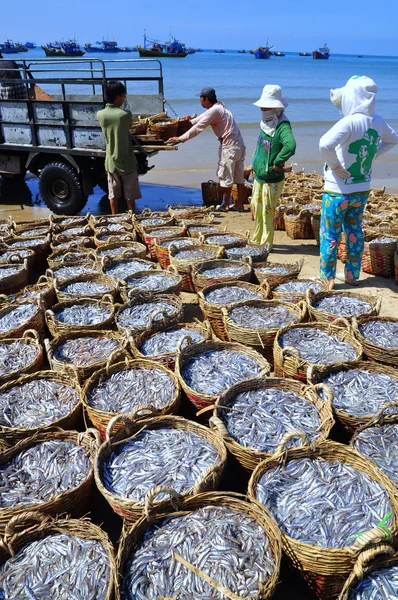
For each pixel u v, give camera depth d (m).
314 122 29.69
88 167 12.12
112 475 3.86
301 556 3.18
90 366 5.19
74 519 3.48
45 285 7.35
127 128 10.37
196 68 91.50
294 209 11.07
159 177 17.23
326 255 7.56
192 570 3.08
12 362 5.49
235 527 3.38
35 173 13.09
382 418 4.26
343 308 6.37
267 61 155.50
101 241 9.24
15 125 12.59
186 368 5.23
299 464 3.85
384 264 8.40
